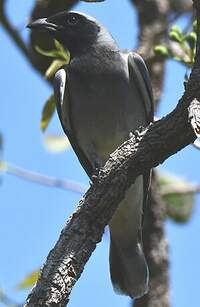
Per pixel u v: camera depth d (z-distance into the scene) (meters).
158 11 13.12
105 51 11.18
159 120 8.28
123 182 8.35
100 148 11.46
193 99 7.87
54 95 11.27
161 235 11.63
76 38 11.50
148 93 11.11
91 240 8.19
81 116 11.32
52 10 13.30
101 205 8.29
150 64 12.59
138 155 8.30
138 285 11.20
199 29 7.93
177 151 8.27
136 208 11.37
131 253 11.38
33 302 7.75
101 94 11.15
